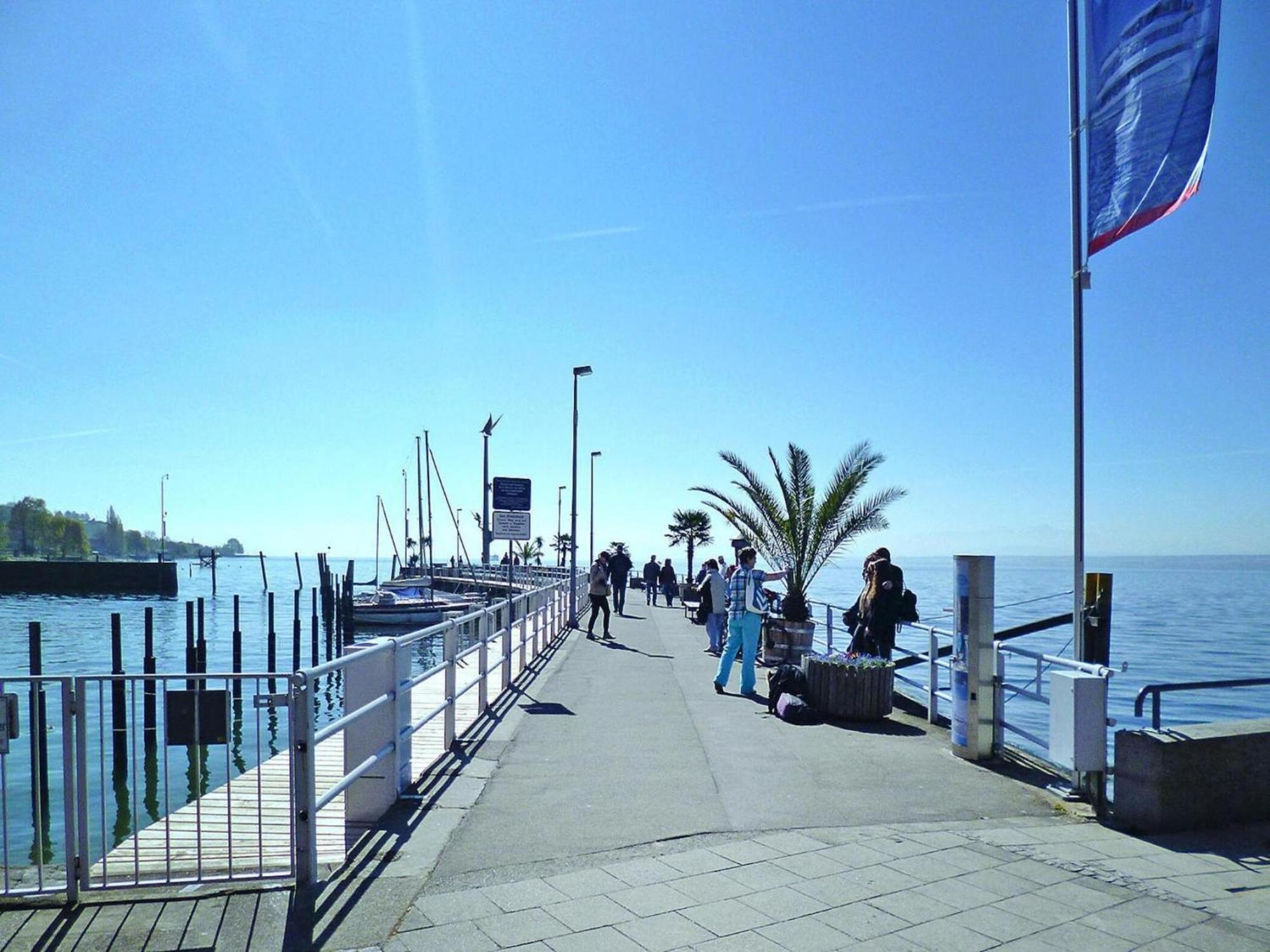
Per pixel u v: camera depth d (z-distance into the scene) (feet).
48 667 120.67
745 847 20.24
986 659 29.04
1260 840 21.08
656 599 132.67
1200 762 21.95
